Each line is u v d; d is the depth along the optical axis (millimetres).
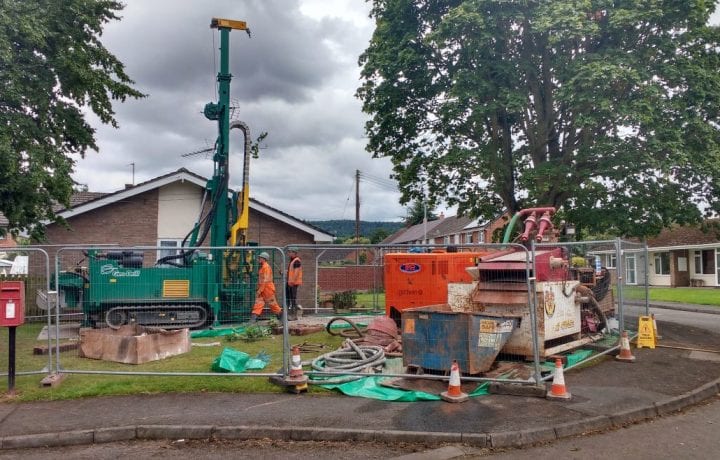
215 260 13484
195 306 13477
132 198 19703
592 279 11375
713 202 14680
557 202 15547
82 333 10219
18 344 11359
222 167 15359
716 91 13617
